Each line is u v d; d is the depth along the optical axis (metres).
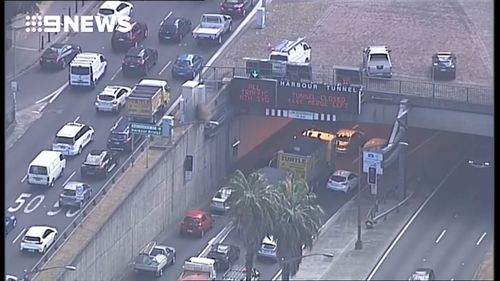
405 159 194.75
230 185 177.88
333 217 189.62
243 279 177.62
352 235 185.00
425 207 192.62
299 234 173.25
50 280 170.00
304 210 174.25
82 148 194.12
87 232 175.88
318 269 177.12
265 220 172.12
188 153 193.38
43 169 187.25
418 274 174.88
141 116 194.75
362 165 190.75
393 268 178.12
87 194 184.00
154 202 187.25
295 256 174.50
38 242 174.88
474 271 178.00
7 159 193.50
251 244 173.00
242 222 172.50
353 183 195.75
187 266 177.25
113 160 190.00
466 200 194.38
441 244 183.88
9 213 182.88
